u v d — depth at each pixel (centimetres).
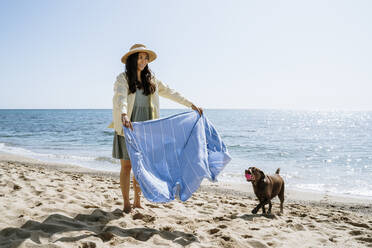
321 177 1030
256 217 403
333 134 3456
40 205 333
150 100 333
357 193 773
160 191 281
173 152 312
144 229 290
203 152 321
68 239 245
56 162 1217
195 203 483
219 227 332
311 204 628
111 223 300
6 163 947
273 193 455
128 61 323
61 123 5559
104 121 6494
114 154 330
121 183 339
